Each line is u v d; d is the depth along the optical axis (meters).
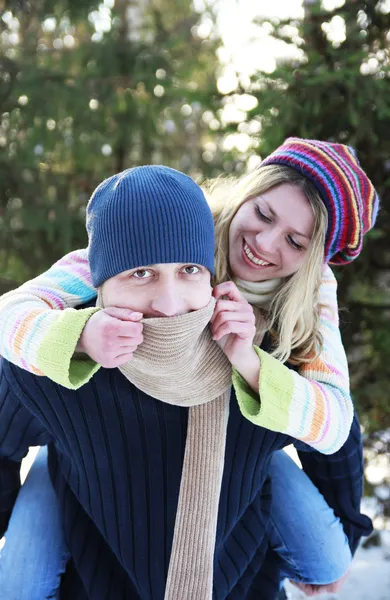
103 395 1.18
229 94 2.59
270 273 1.37
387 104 2.37
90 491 1.29
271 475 1.60
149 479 1.24
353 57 2.30
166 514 1.26
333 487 1.58
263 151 2.52
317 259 1.36
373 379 2.67
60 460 1.38
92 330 1.03
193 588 1.22
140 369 1.09
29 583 1.37
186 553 1.22
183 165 4.09
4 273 3.24
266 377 1.12
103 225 1.06
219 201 1.50
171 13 5.03
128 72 3.43
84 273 1.30
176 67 3.62
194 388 1.13
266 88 2.49
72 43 4.11
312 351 1.30
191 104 2.82
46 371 1.06
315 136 2.46
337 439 1.19
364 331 2.66
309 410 1.15
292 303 1.30
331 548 1.53
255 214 1.38
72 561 1.46
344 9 2.40
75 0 3.37
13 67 3.27
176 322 1.01
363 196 1.46
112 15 3.57
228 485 1.28
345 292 2.56
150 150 3.71
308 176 1.38
